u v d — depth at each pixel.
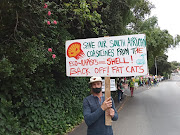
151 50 16.78
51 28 5.34
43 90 5.20
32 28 4.73
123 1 10.05
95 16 6.66
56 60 5.19
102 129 2.73
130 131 6.21
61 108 6.31
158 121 7.54
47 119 5.36
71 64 3.42
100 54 3.25
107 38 3.23
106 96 2.94
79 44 3.38
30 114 4.80
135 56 3.09
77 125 6.72
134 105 12.01
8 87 4.02
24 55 3.79
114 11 9.67
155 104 12.14
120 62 3.14
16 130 3.88
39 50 4.27
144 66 3.04
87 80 9.77
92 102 2.81
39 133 4.83
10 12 3.76
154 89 27.00
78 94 8.23
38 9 4.43
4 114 3.71
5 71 3.16
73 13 6.64
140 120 7.76
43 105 5.41
